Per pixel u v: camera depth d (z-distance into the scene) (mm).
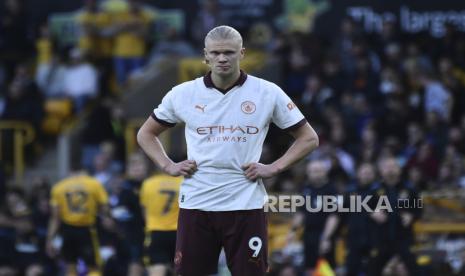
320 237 42469
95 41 72625
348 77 63188
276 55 66688
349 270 41156
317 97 62406
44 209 54594
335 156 52000
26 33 75125
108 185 57688
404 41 70750
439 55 68562
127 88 68625
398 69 64938
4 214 50625
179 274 24531
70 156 67875
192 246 24281
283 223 45938
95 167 60906
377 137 59750
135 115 66875
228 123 24000
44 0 76188
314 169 42250
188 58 68188
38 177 62125
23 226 52969
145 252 43281
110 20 71500
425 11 70625
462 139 58969
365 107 60531
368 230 40500
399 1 70688
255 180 24125
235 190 23984
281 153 59312
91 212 47688
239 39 23906
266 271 24391
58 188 47844
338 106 61375
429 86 62844
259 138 24156
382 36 68312
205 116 24047
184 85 24422
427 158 54875
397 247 40312
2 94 72688
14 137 68500
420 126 59656
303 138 24375
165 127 24719
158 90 67000
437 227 43594
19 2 75438
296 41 67125
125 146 65250
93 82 70562
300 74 64875
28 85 69562
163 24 74062
